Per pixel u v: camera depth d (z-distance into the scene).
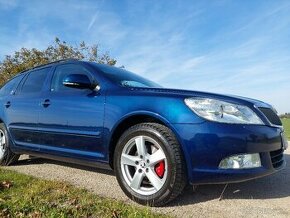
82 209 3.10
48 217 2.87
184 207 3.46
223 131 3.21
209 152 3.22
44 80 5.07
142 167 3.55
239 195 3.88
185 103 3.38
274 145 3.50
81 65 4.57
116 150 3.74
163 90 3.69
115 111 3.79
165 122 3.39
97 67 4.45
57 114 4.46
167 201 3.41
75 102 4.26
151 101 3.55
